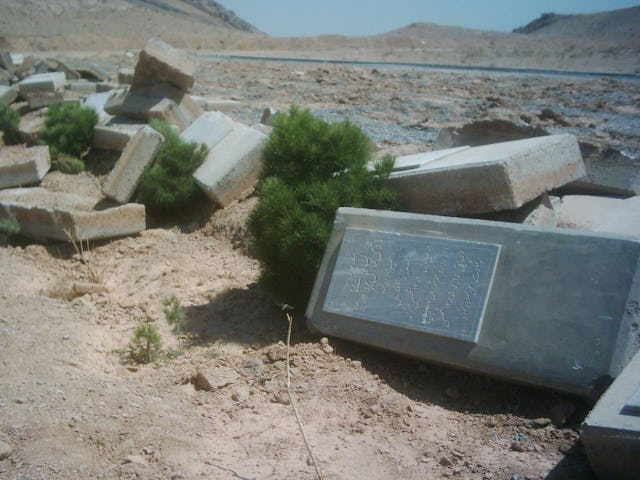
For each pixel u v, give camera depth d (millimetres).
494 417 2305
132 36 43500
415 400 2484
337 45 44094
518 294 2391
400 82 13258
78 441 2131
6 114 7461
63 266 4336
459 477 1956
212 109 8875
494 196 3104
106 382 2600
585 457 2016
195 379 2762
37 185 5852
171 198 4914
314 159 3455
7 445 2053
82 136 6457
